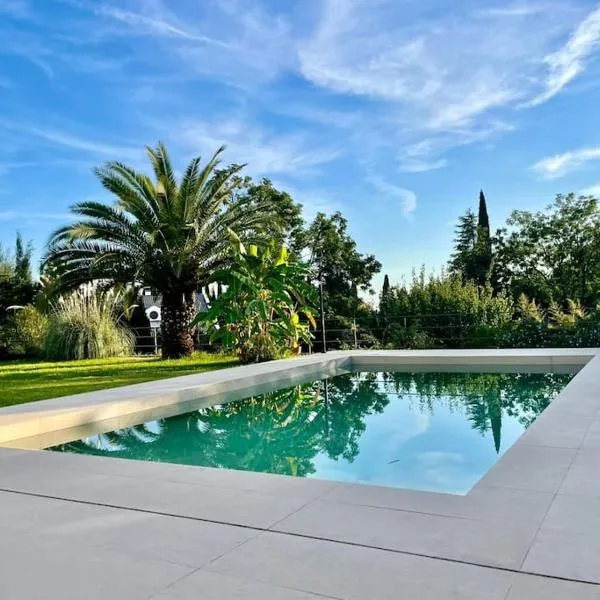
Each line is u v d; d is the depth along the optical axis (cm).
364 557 209
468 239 3319
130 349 1641
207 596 185
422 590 182
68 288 1338
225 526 247
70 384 877
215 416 654
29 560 219
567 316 1217
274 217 1401
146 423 622
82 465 368
